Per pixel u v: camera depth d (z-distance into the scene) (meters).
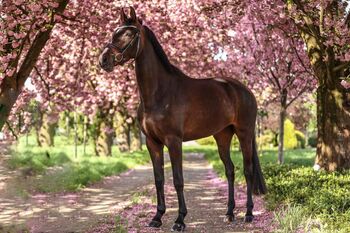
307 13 10.88
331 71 11.69
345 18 11.31
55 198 10.94
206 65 20.38
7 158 8.37
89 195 11.84
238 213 8.84
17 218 8.17
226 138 8.63
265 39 16.14
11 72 9.26
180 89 7.40
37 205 9.70
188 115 7.43
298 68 16.11
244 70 17.95
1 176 7.98
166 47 17.28
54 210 9.45
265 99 22.84
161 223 7.73
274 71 16.77
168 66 7.41
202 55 19.67
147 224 7.91
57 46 14.66
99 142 26.53
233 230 7.44
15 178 8.19
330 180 9.84
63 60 17.50
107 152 26.47
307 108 42.03
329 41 10.73
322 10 10.86
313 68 12.45
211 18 16.80
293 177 10.79
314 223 6.70
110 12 14.27
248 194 8.25
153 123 7.25
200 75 20.69
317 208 7.48
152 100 7.22
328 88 12.08
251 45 16.78
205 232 7.32
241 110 8.36
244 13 15.20
